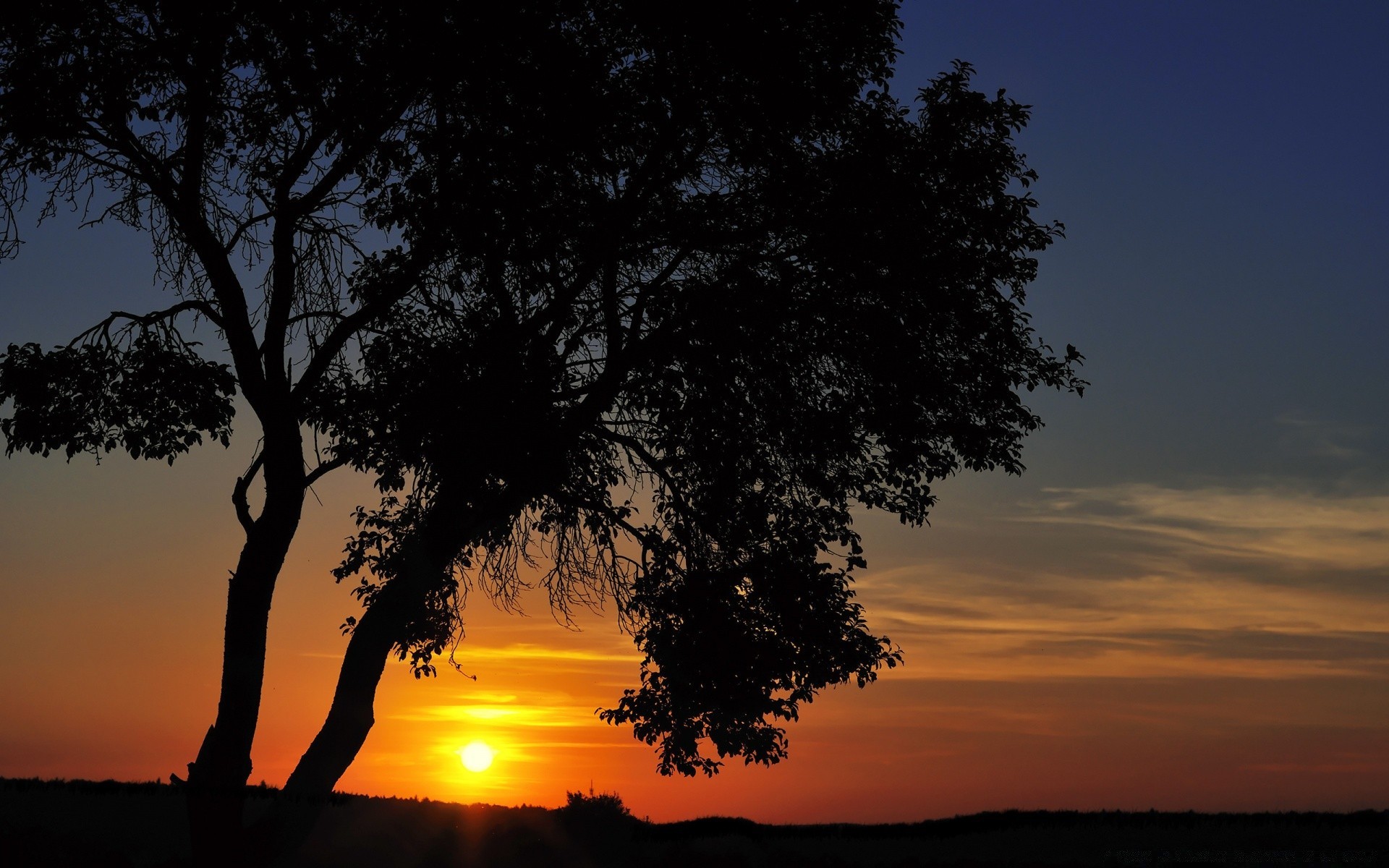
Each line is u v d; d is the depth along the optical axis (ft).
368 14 51.52
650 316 55.42
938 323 56.29
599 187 56.24
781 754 62.75
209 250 55.47
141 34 53.67
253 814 52.90
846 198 55.16
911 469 58.85
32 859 48.11
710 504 57.52
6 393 52.90
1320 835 50.60
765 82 53.52
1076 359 58.29
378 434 53.78
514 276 55.93
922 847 53.36
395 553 58.65
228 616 52.95
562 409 57.47
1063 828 55.57
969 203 56.39
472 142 51.47
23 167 55.21
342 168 55.67
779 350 55.06
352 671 55.98
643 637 61.00
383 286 56.90
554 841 54.34
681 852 53.06
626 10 53.01
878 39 56.08
